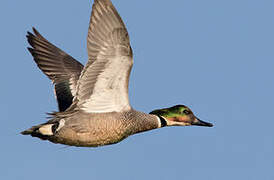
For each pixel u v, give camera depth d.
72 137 12.35
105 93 12.18
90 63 11.48
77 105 12.22
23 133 12.23
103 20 11.00
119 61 11.61
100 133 12.41
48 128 12.23
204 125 14.26
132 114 12.84
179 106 14.22
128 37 11.12
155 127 13.69
